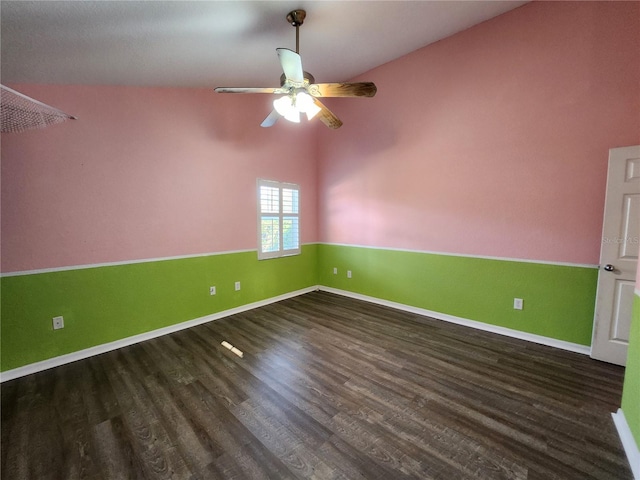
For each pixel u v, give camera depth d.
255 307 4.08
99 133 2.71
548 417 1.87
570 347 2.74
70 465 1.55
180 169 3.27
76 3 1.50
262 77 3.16
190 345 2.94
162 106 3.10
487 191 3.12
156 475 1.49
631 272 2.37
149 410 1.98
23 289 2.41
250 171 3.91
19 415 1.94
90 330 2.75
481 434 1.73
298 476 1.47
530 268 2.91
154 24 1.85
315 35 2.62
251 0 1.84
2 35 1.66
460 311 3.42
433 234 3.57
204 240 3.51
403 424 1.82
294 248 4.57
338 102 4.45
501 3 2.71
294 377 2.35
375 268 4.22
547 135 2.73
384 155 3.96
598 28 2.44
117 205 2.86
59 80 2.40
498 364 2.52
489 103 3.03
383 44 3.20
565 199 2.68
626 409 1.70
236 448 1.65
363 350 2.80
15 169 2.34
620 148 2.35
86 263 2.71
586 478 1.44
